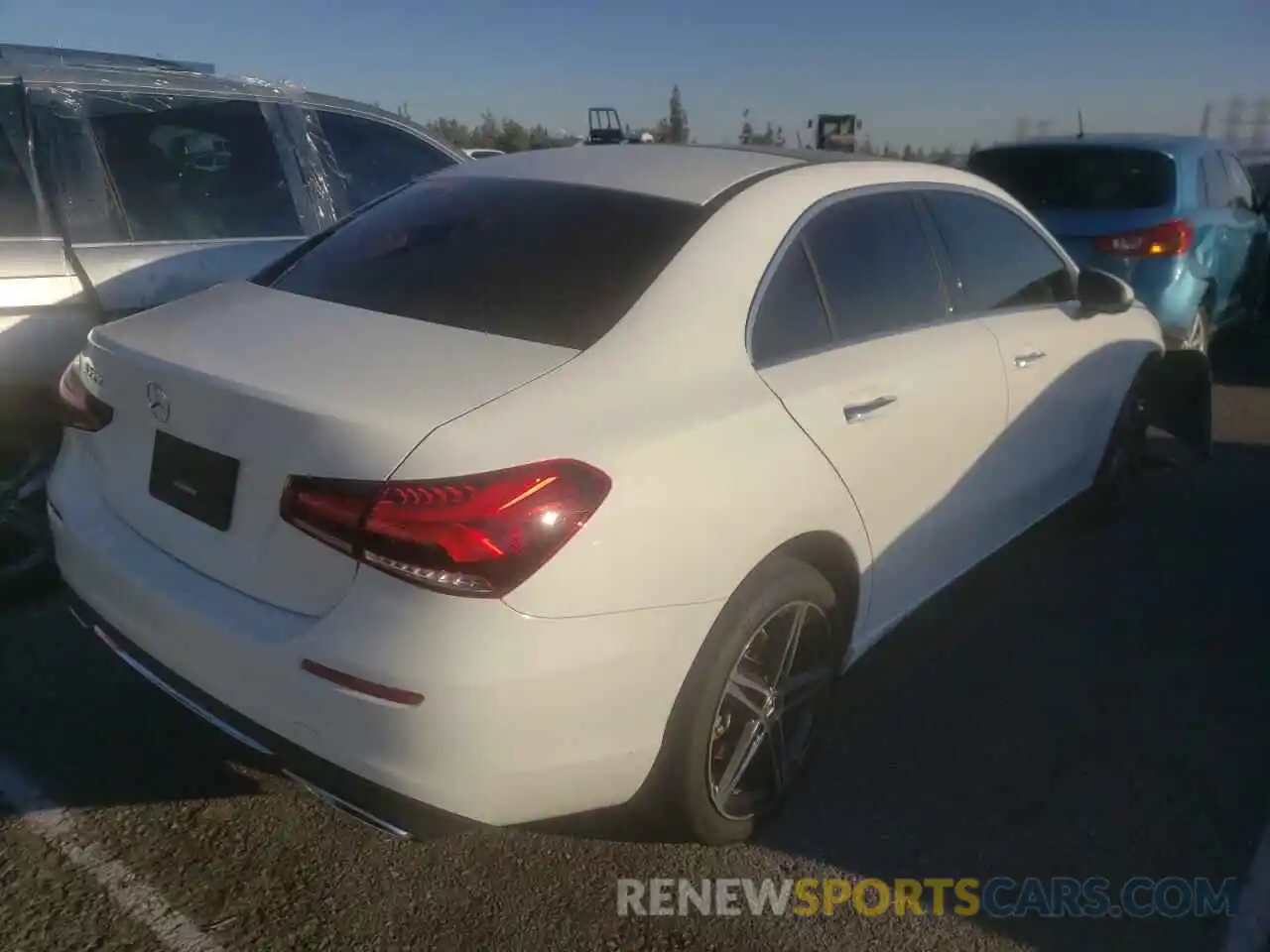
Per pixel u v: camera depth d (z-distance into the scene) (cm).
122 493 274
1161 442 587
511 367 246
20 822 291
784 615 281
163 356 260
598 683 229
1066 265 450
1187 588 464
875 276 335
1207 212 755
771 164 335
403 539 213
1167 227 701
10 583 396
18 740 325
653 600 236
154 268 408
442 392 234
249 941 255
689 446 248
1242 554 502
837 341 311
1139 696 379
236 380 242
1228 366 888
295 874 277
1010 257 414
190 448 252
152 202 420
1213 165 795
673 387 258
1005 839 303
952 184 388
